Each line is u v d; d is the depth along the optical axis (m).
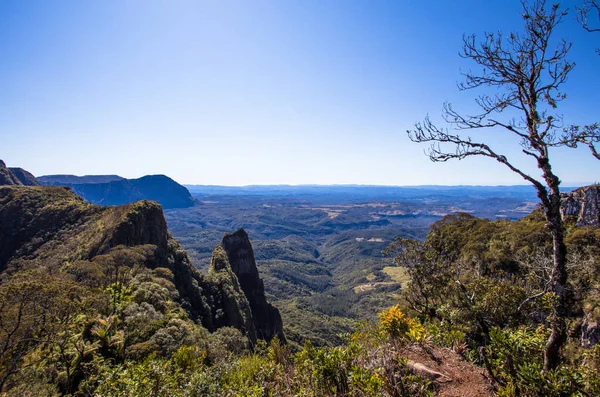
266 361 10.57
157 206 58.12
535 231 28.77
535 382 5.28
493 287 9.92
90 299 20.69
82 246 50.22
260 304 83.00
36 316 16.22
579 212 27.94
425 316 12.60
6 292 15.55
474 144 6.85
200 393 9.02
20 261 53.16
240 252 86.06
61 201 70.31
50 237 60.25
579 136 6.20
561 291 6.15
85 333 18.89
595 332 14.06
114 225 49.31
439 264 12.72
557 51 6.37
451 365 6.75
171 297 35.91
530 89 6.52
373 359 7.04
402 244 13.67
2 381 13.62
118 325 21.38
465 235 38.66
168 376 9.74
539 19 6.33
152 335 21.36
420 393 5.68
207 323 47.12
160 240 55.53
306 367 7.99
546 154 6.34
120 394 9.02
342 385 6.56
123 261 38.34
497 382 5.94
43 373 14.74
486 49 6.93
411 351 7.39
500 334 6.75
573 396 4.95
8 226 64.19
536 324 9.31
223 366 11.70
